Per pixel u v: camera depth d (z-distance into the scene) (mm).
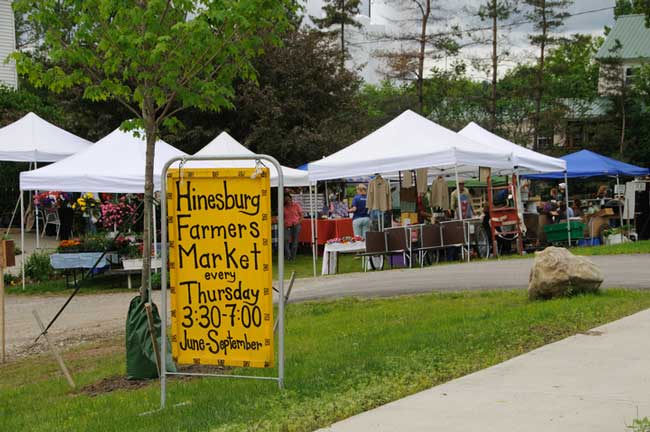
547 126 56500
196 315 6719
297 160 29391
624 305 10094
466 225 19297
